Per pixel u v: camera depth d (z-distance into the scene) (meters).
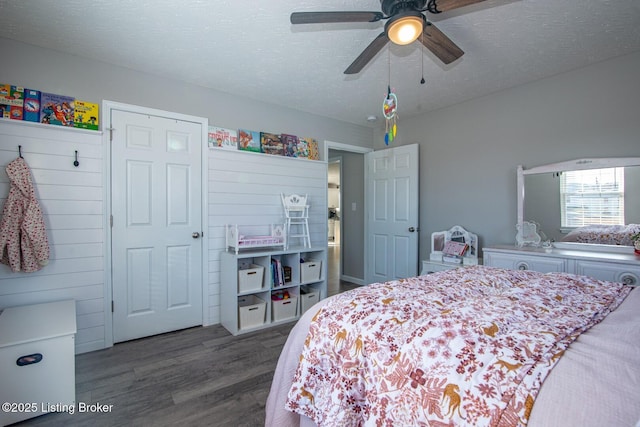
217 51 2.36
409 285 1.47
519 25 2.01
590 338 0.90
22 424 1.63
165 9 1.87
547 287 1.42
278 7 1.85
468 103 3.37
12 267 2.11
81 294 2.43
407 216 3.82
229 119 3.15
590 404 0.65
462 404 0.77
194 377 2.09
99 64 2.50
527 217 2.89
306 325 1.34
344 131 4.09
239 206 3.19
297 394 1.18
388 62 2.51
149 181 2.71
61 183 2.34
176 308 2.88
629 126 2.40
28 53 2.25
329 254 7.96
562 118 2.71
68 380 1.75
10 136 2.17
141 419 1.67
